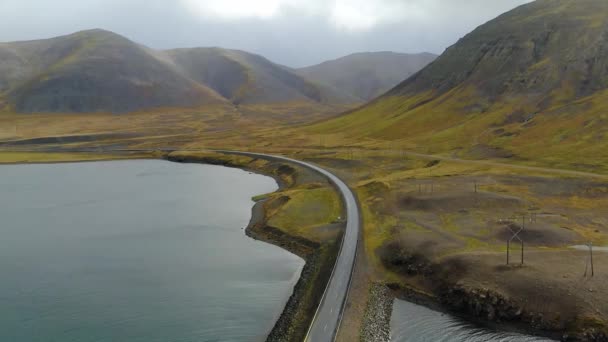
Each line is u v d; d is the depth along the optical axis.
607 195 106.50
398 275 73.19
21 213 128.00
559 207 99.31
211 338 59.19
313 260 82.50
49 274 81.62
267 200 134.88
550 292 59.38
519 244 77.81
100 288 75.25
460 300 63.16
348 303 62.84
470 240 80.94
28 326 62.94
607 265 65.12
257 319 63.81
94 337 60.00
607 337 51.78
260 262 85.75
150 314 65.94
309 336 53.47
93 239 102.50
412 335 57.09
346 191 130.62
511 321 58.31
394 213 103.44
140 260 88.25
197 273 81.00
